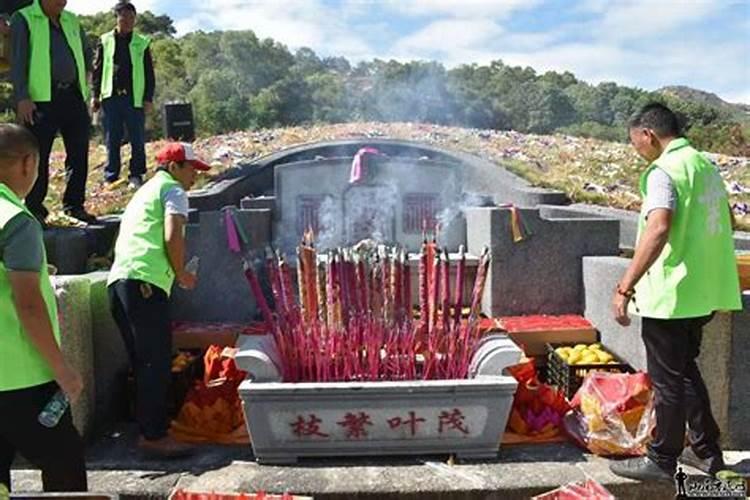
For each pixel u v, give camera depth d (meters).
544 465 4.08
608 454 4.18
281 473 4.00
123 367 5.05
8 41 6.41
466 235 6.98
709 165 3.80
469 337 4.41
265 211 6.08
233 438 4.45
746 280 4.51
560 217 7.63
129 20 8.05
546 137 13.21
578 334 5.47
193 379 5.09
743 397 4.27
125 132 9.26
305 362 4.36
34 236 2.79
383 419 4.09
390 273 4.35
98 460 4.20
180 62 42.72
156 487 3.84
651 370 3.82
